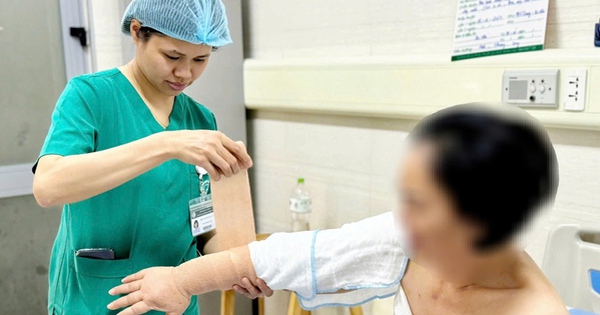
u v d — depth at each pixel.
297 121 2.08
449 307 0.68
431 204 0.54
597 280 1.19
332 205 1.97
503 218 0.51
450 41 1.52
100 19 2.18
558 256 1.24
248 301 2.31
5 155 2.21
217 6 1.19
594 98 1.22
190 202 1.23
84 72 2.31
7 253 2.29
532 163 0.51
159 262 1.18
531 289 0.61
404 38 1.66
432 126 0.56
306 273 0.83
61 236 1.21
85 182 0.94
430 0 1.56
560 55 1.26
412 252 0.62
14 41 2.17
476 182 0.50
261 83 2.14
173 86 1.17
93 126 1.08
